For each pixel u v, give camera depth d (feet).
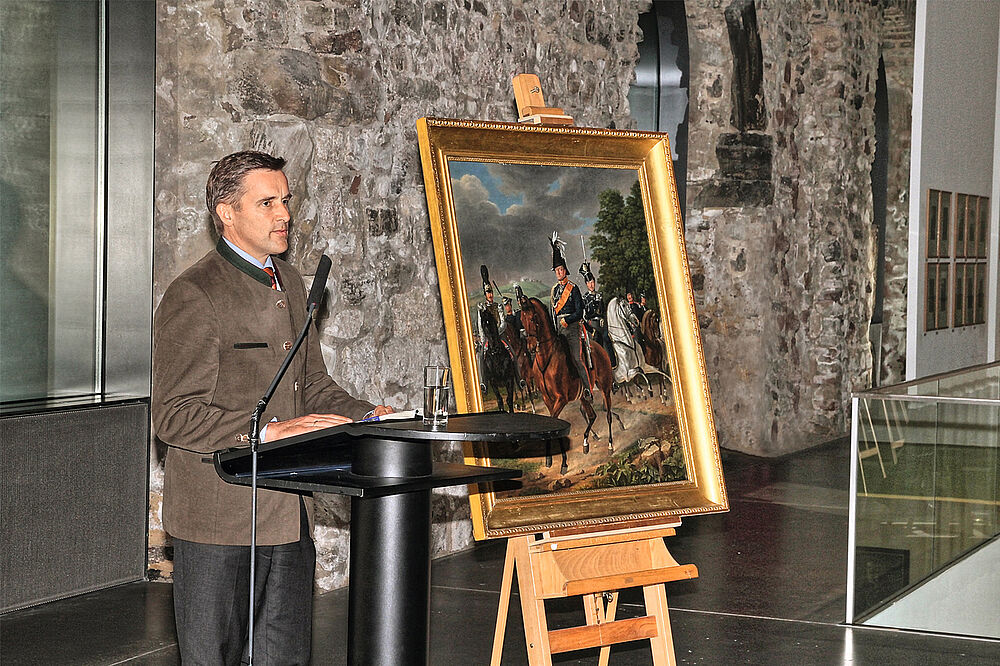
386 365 20.30
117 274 18.61
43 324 17.87
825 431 35.14
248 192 10.07
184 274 10.06
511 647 15.93
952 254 27.04
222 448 9.68
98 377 18.67
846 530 23.16
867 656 15.49
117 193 18.52
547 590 12.00
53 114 17.84
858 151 36.58
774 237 32.12
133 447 18.54
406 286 20.84
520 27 24.14
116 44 18.35
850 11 35.65
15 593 16.81
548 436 9.08
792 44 33.30
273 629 10.42
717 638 16.25
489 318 12.08
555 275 12.64
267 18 18.12
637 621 12.62
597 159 13.17
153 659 15.07
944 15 25.58
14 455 16.65
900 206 42.19
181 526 10.02
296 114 18.29
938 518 17.53
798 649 15.79
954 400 17.39
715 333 31.24
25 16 17.35
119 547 18.39
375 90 19.84
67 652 15.25
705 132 30.91
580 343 12.71
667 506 12.89
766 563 20.57
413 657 9.53
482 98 22.89
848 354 36.01
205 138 18.31
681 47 30.78
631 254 13.25
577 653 15.48
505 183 12.45
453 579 19.54
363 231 19.69
